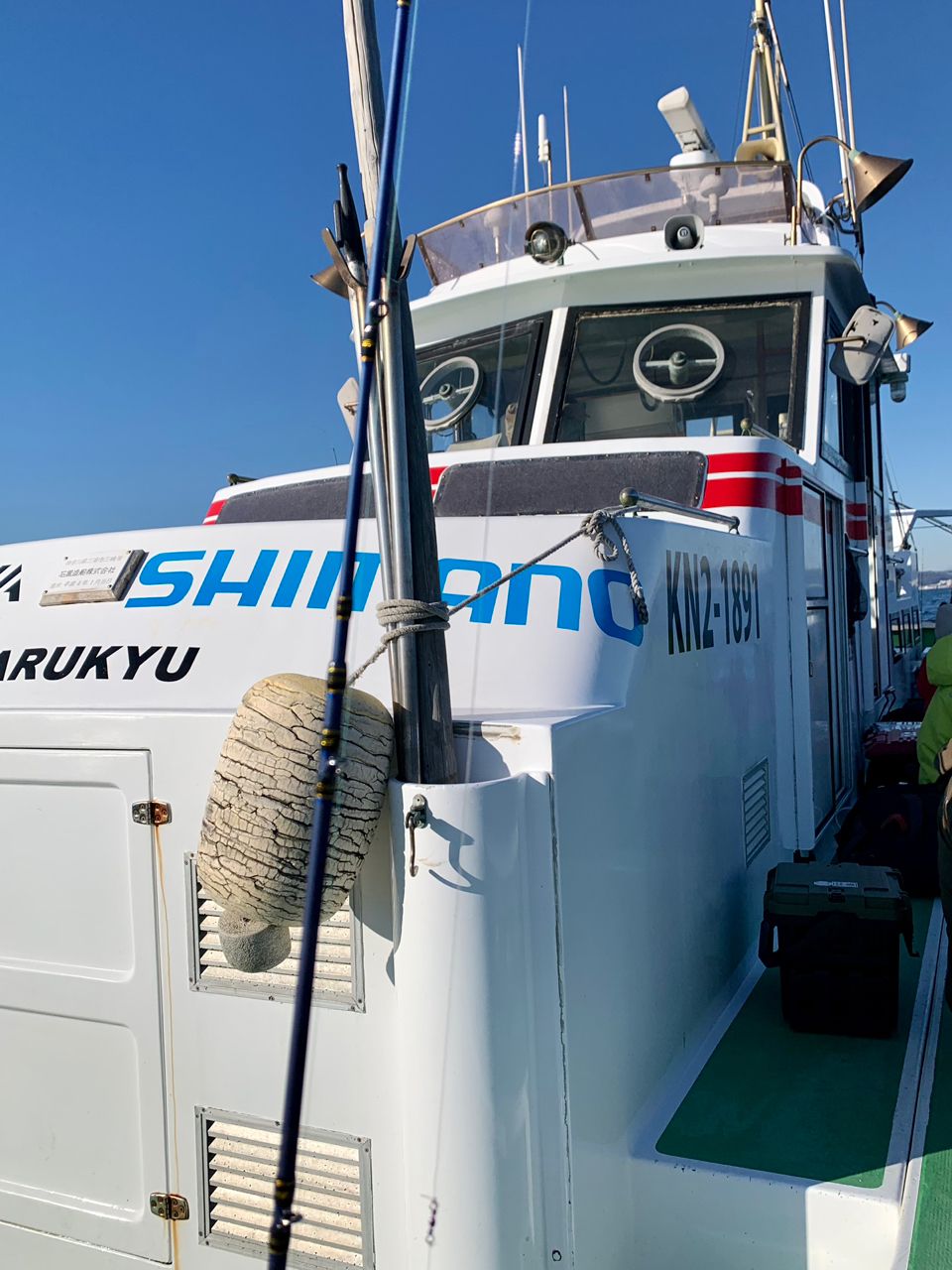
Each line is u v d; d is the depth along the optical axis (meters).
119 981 1.88
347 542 1.30
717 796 2.69
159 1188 1.87
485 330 4.67
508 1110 1.57
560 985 1.67
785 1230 1.83
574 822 1.74
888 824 3.49
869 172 4.15
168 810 1.83
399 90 1.38
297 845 1.48
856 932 2.42
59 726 1.91
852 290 4.66
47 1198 1.97
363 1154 1.70
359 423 1.34
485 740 1.72
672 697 2.33
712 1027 2.53
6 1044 2.00
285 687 1.56
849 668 4.78
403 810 1.55
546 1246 1.66
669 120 5.71
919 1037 2.43
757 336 4.28
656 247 4.58
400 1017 1.58
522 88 2.29
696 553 2.59
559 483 3.41
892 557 8.37
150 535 2.30
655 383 4.28
